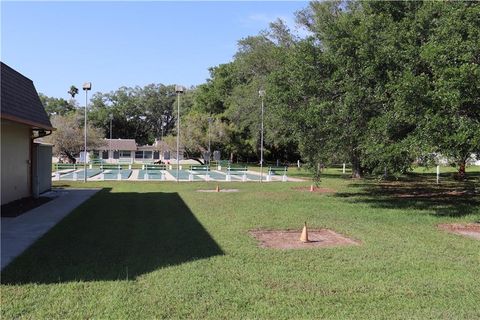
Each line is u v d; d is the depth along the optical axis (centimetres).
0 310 528
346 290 629
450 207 1591
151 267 729
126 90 11000
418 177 3431
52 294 588
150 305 554
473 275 716
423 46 1358
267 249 884
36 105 1697
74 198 1752
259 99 4159
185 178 3203
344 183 2786
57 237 969
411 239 1012
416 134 1303
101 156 8612
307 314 537
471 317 536
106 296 582
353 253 857
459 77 1152
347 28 1628
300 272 716
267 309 549
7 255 804
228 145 6350
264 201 1733
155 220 1216
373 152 1420
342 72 1539
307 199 1830
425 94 1246
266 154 6812
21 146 1645
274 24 3812
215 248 880
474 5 1316
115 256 800
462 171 3091
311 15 3098
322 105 1527
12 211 1352
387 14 1738
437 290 637
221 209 1470
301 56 1662
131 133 10831
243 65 4528
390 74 1377
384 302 584
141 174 3541
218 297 589
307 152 1745
